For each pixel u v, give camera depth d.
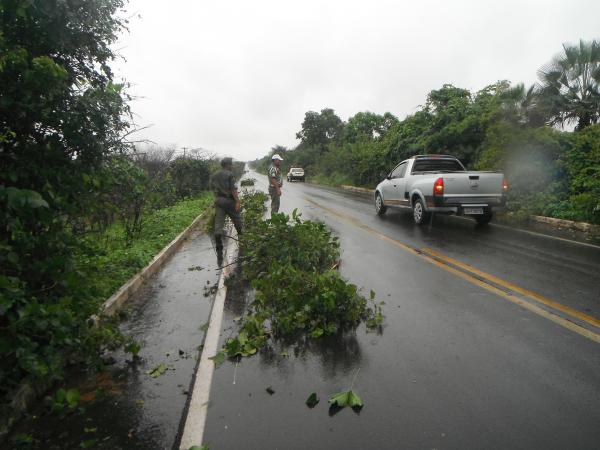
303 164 54.34
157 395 3.30
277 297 5.03
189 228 11.24
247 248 7.19
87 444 2.73
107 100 4.11
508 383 3.33
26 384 3.15
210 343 4.23
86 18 3.77
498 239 9.20
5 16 3.39
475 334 4.24
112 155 4.67
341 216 13.69
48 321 3.17
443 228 10.80
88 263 4.88
